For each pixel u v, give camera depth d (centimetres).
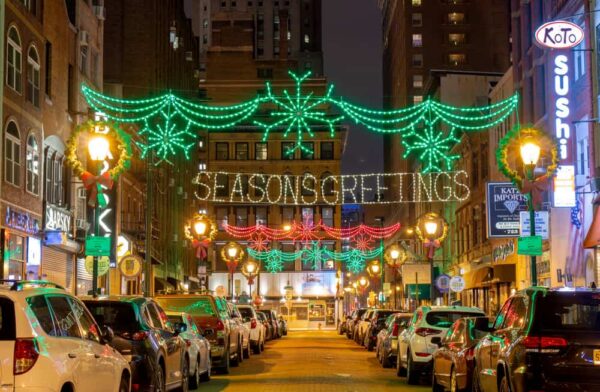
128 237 4906
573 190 3247
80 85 4288
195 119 8838
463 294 6600
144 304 1658
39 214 3588
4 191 3141
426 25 13088
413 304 7406
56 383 1011
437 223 3969
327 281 9994
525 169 2534
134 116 5831
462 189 6450
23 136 3381
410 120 12775
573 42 3091
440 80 8025
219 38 11825
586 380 1215
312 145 10144
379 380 2420
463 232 6425
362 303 12306
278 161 10088
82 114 4069
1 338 988
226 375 2595
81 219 4159
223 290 5512
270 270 9906
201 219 4659
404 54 13200
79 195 4253
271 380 2398
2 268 3062
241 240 9962
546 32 3095
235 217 10025
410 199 11162
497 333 1425
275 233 9831
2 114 3130
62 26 3962
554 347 1226
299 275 9981
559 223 3781
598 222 3014
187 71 8338
